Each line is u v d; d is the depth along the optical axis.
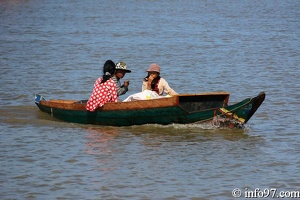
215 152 41.88
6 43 99.62
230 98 60.00
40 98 54.47
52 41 102.38
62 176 37.16
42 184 35.91
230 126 47.34
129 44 98.94
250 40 104.06
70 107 49.81
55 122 50.09
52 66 77.31
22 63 79.38
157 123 48.03
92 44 98.75
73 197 34.03
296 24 132.38
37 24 130.50
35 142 44.19
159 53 89.00
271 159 40.47
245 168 38.75
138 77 71.44
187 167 38.81
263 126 48.75
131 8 177.50
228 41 102.88
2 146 43.19
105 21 138.50
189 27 126.06
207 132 46.72
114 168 38.56
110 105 47.88
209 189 35.25
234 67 76.75
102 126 48.75
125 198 33.91
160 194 34.47
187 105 46.84
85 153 41.53
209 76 70.88
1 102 57.28
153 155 41.16
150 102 46.88
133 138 45.06
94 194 34.44
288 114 52.62
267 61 81.38
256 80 68.25
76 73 72.69
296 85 65.19
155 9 174.62
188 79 69.25
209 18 147.75
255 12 165.50
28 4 186.00
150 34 113.25
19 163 39.56
